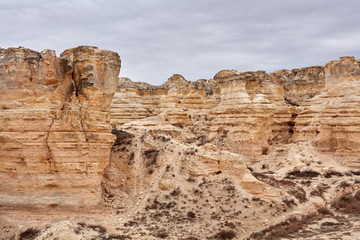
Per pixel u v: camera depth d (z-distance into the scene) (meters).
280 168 58.50
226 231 33.16
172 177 39.97
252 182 39.16
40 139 34.78
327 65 68.94
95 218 34.69
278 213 37.66
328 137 61.53
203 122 71.31
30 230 31.19
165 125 61.81
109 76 38.88
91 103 37.06
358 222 37.50
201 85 86.94
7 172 34.81
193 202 37.28
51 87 35.84
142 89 86.38
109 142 37.72
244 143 61.16
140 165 42.97
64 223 30.39
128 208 37.47
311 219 38.09
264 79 71.94
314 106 67.31
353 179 51.41
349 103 61.22
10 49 35.28
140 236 31.73
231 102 66.31
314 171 55.53
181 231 33.06
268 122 63.25
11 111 34.66
